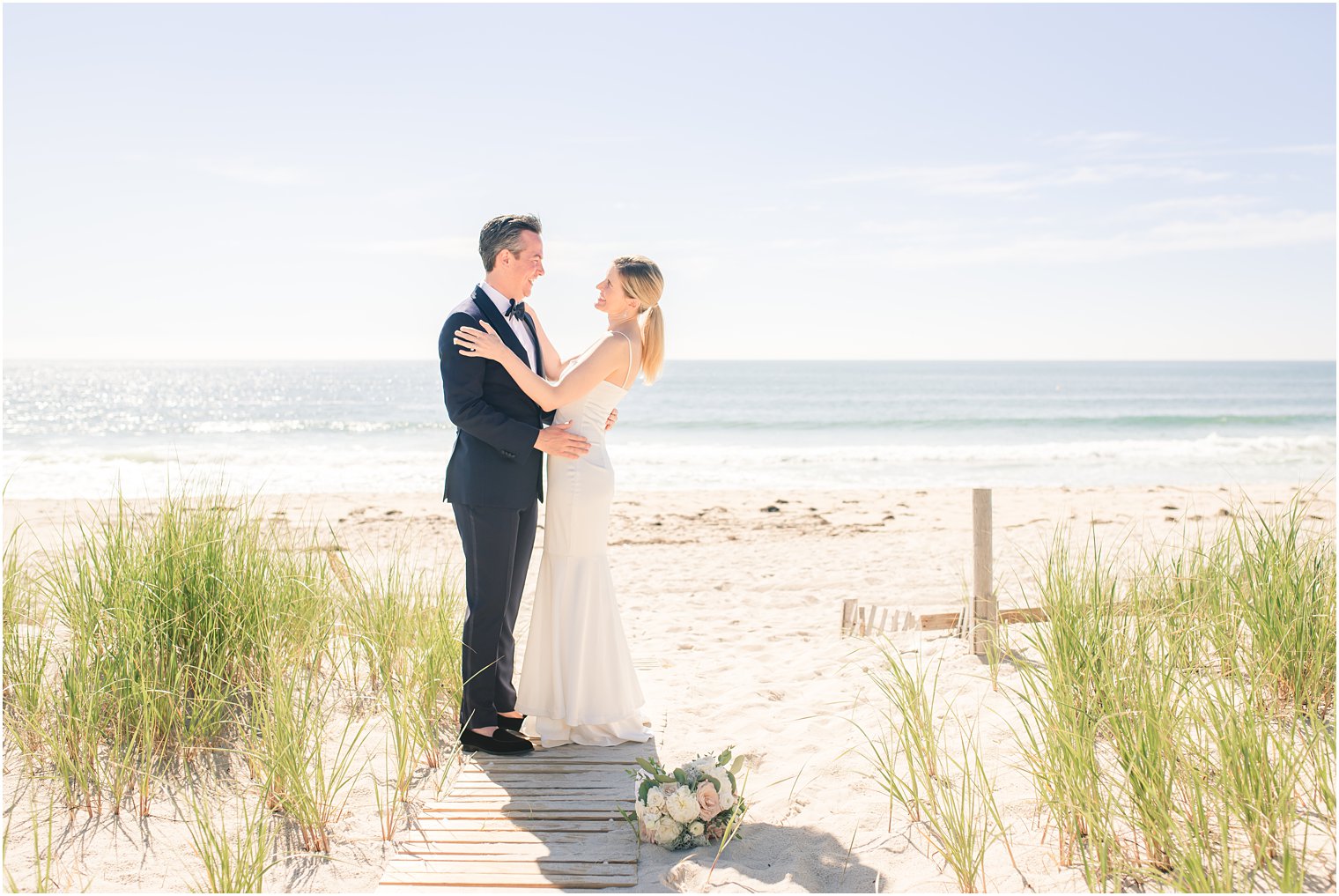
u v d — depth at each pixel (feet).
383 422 108.78
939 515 42.73
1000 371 278.46
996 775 11.48
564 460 13.29
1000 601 20.99
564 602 13.37
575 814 11.08
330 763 12.41
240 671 13.33
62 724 11.59
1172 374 253.85
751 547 34.68
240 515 16.28
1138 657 11.30
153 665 12.37
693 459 71.56
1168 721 9.87
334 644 15.17
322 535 34.78
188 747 11.80
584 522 13.30
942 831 10.24
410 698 13.24
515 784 12.01
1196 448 77.51
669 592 26.73
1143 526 35.63
